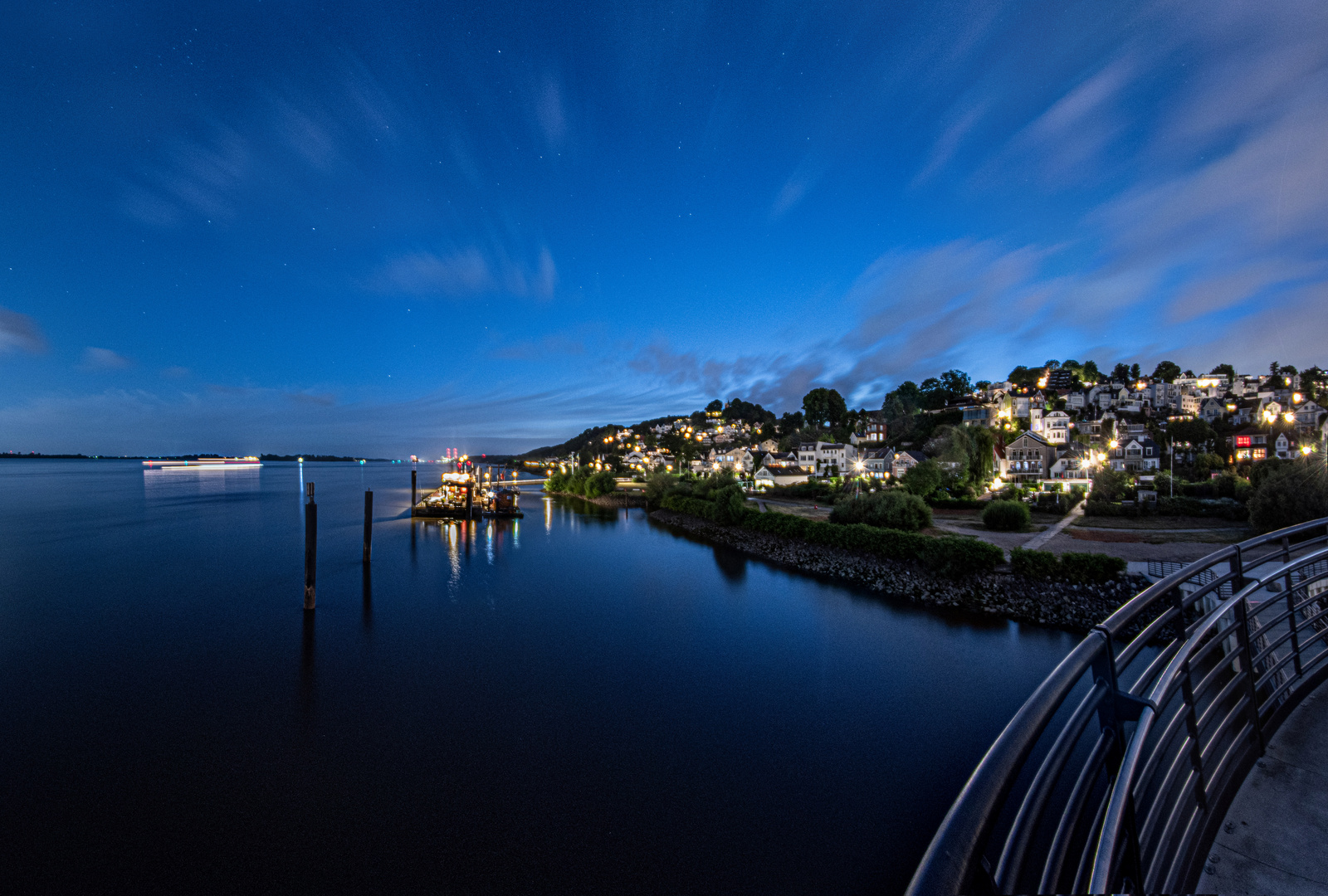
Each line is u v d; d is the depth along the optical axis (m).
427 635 22.44
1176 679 2.31
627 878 10.28
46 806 11.84
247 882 10.09
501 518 61.84
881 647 20.98
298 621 23.89
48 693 16.86
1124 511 39.03
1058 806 13.01
